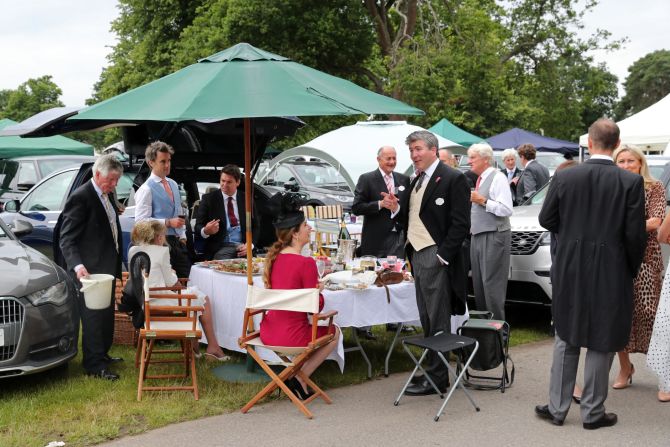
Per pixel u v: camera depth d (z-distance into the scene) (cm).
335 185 1382
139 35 2912
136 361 590
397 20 2791
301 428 463
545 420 478
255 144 792
